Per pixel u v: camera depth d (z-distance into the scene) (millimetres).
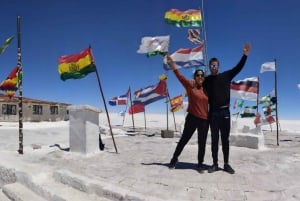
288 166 8477
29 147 12852
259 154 10453
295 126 48406
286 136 21859
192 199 6047
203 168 7723
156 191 6441
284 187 6617
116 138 16766
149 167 8305
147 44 10625
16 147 13258
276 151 11320
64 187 7191
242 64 7324
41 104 38562
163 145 13266
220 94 7445
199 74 7629
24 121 36812
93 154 10477
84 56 11047
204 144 7633
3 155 10484
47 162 9469
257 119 13555
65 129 24297
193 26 13852
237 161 9062
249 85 13758
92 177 7520
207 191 6328
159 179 7125
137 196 6043
